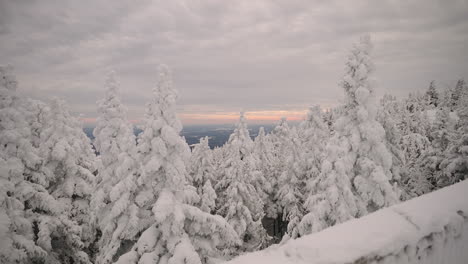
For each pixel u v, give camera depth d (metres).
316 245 1.63
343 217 12.66
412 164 28.09
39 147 17.02
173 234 11.52
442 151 23.36
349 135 14.23
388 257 1.69
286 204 24.39
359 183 13.49
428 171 23.98
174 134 12.38
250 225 20.30
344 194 13.01
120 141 17.55
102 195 14.74
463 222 2.16
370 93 14.16
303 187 24.62
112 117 18.39
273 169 30.72
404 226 1.91
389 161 13.67
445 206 2.21
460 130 21.83
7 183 11.95
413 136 29.45
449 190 2.61
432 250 1.93
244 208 19.67
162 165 12.46
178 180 12.23
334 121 15.31
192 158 25.83
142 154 13.06
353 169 14.24
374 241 1.70
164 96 12.78
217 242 12.76
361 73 13.81
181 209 11.88
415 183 24.27
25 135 13.57
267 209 30.92
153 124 12.47
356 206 13.40
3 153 12.55
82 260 16.17
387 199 13.30
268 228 37.22
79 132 22.23
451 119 23.50
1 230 11.21
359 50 14.29
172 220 11.49
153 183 12.55
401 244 1.75
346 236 1.75
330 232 1.82
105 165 17.42
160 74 12.86
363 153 13.98
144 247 11.17
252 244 20.78
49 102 17.34
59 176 17.42
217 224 12.62
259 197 25.16
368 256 1.59
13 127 13.11
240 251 18.95
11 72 13.29
